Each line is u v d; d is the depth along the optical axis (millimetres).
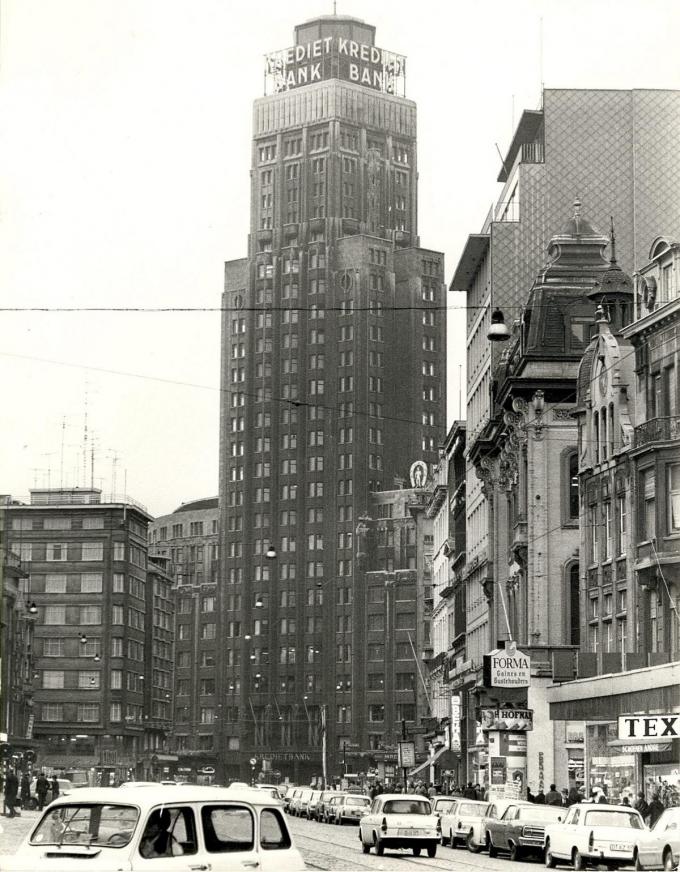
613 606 68500
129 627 175500
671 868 36406
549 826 43094
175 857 16672
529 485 80625
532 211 100312
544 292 83500
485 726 76688
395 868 39844
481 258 110688
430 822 47719
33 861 16516
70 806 17125
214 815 17266
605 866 40250
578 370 80938
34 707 172625
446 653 130250
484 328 107688
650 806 52031
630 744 57375
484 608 102000
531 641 78875
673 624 62438
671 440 63531
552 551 80000
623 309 78562
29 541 175250
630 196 99500
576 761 75938
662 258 67562
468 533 113375
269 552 118625
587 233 86438
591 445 73188
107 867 16266
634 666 62812
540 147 104312
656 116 99812
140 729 179625
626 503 67438
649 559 64125
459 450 120250
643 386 67438
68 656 173125
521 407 81625
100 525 174250
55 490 176750
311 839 57406
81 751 170750
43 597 174125
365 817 49531
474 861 45375
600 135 100125
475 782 95875
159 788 17688
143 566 183750
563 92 100375
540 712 77000
